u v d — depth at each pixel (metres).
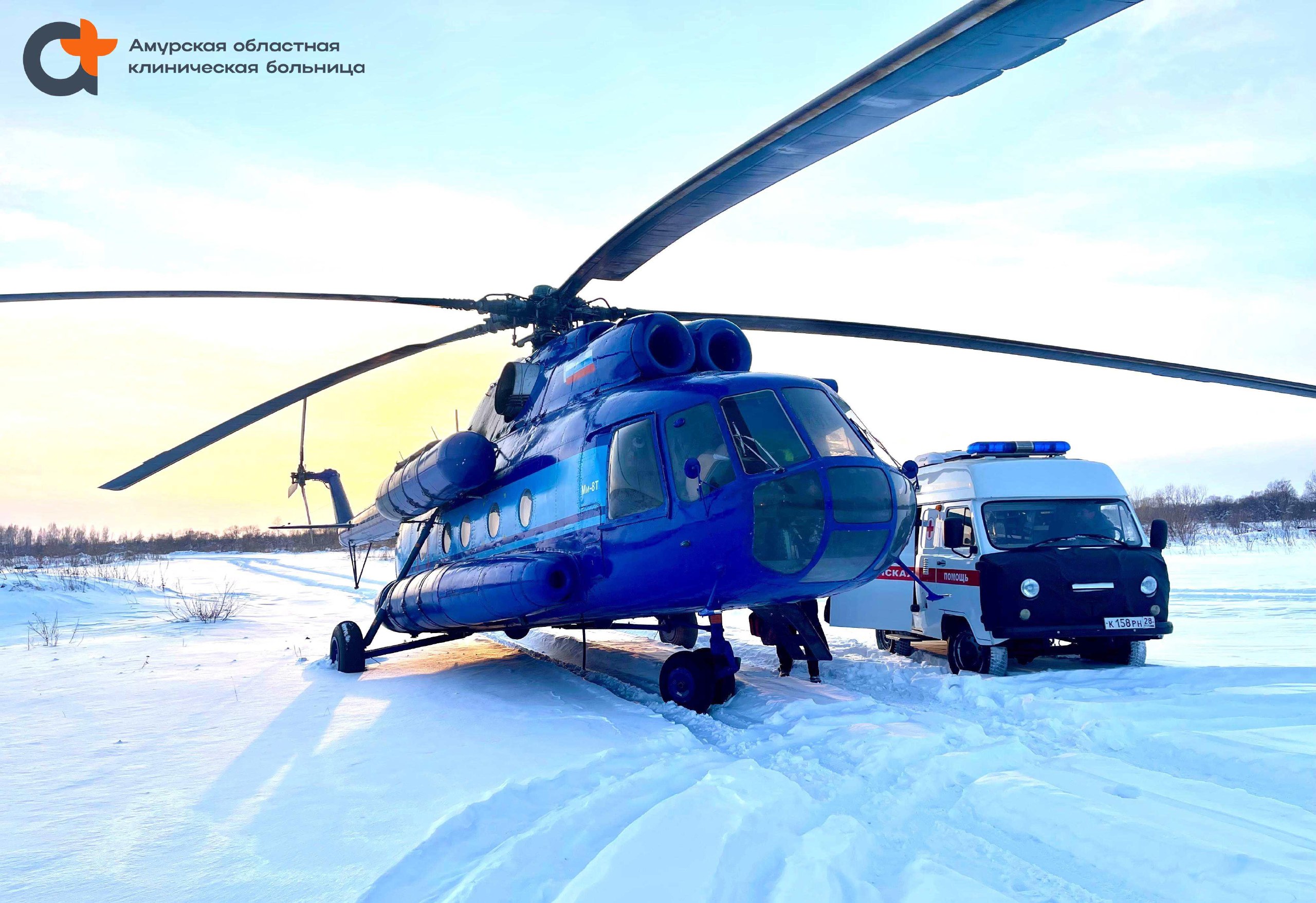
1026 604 8.25
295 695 7.55
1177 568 22.23
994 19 3.23
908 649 10.41
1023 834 3.93
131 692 7.80
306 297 7.85
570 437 7.89
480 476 8.92
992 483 8.99
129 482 8.89
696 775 4.62
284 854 3.64
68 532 117.31
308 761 5.15
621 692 7.96
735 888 3.13
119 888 3.34
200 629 14.10
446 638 9.55
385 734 5.83
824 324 8.23
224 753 5.42
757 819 3.75
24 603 17.80
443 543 10.38
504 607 7.60
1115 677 7.86
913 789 4.54
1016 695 7.11
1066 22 3.25
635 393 7.34
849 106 4.00
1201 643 10.33
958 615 8.89
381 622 10.23
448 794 4.38
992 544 8.68
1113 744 5.48
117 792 4.61
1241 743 5.17
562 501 7.73
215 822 4.07
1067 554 8.46
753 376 6.91
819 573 6.36
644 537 6.82
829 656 7.97
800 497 6.27
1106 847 3.62
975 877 3.46
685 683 6.99
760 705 7.10
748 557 6.30
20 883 3.40
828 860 3.36
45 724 6.41
